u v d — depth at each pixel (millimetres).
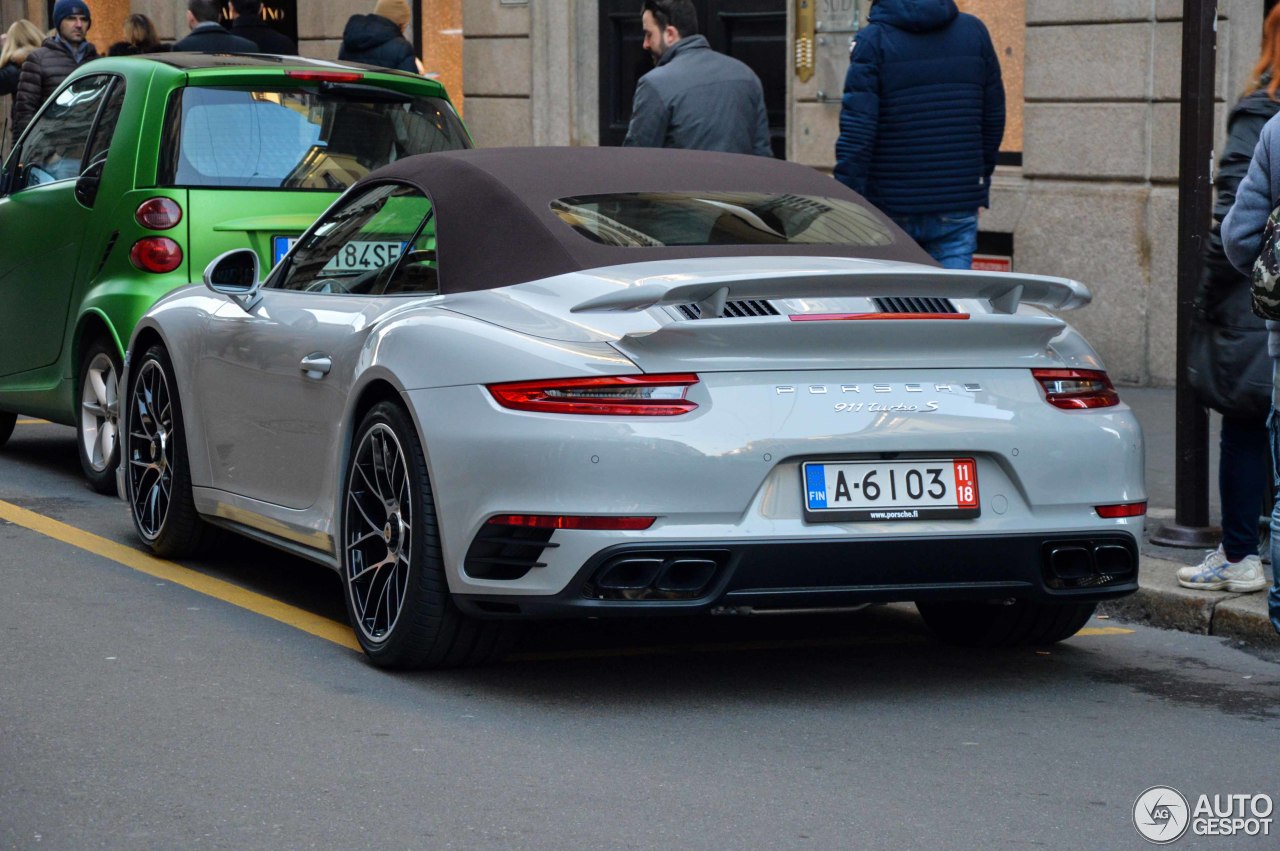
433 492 6277
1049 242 15094
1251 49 13734
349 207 7754
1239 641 7566
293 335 7477
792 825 5055
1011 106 15680
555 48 19953
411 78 10992
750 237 6898
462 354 6250
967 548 6102
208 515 8320
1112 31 14516
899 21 10680
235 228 10109
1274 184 6398
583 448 5852
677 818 5102
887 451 6008
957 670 6977
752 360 5988
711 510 5863
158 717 6020
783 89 17875
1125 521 6391
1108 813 5223
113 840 4844
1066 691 6676
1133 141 14477
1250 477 7758
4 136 18391
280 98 10562
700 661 7035
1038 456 6199
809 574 5965
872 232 7211
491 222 6773
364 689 6430
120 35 27609
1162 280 14344
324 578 8430
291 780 5379
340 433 6934
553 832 4961
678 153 7516
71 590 7980
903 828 5051
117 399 10320
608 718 6141
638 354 5941
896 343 6113
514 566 6020
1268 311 6039
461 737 5867
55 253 10781
